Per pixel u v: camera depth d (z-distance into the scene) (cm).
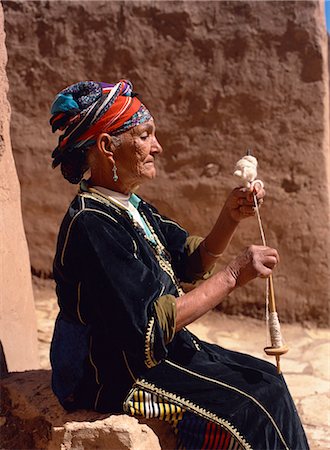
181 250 275
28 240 530
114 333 232
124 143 242
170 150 502
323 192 486
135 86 501
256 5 480
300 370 420
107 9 500
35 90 518
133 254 238
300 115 483
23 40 514
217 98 491
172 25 492
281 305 496
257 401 238
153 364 235
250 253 238
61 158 250
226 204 270
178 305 230
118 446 238
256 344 470
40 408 260
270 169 489
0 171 318
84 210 239
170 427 252
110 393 245
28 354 336
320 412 361
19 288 334
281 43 480
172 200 504
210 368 247
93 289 232
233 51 486
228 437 239
